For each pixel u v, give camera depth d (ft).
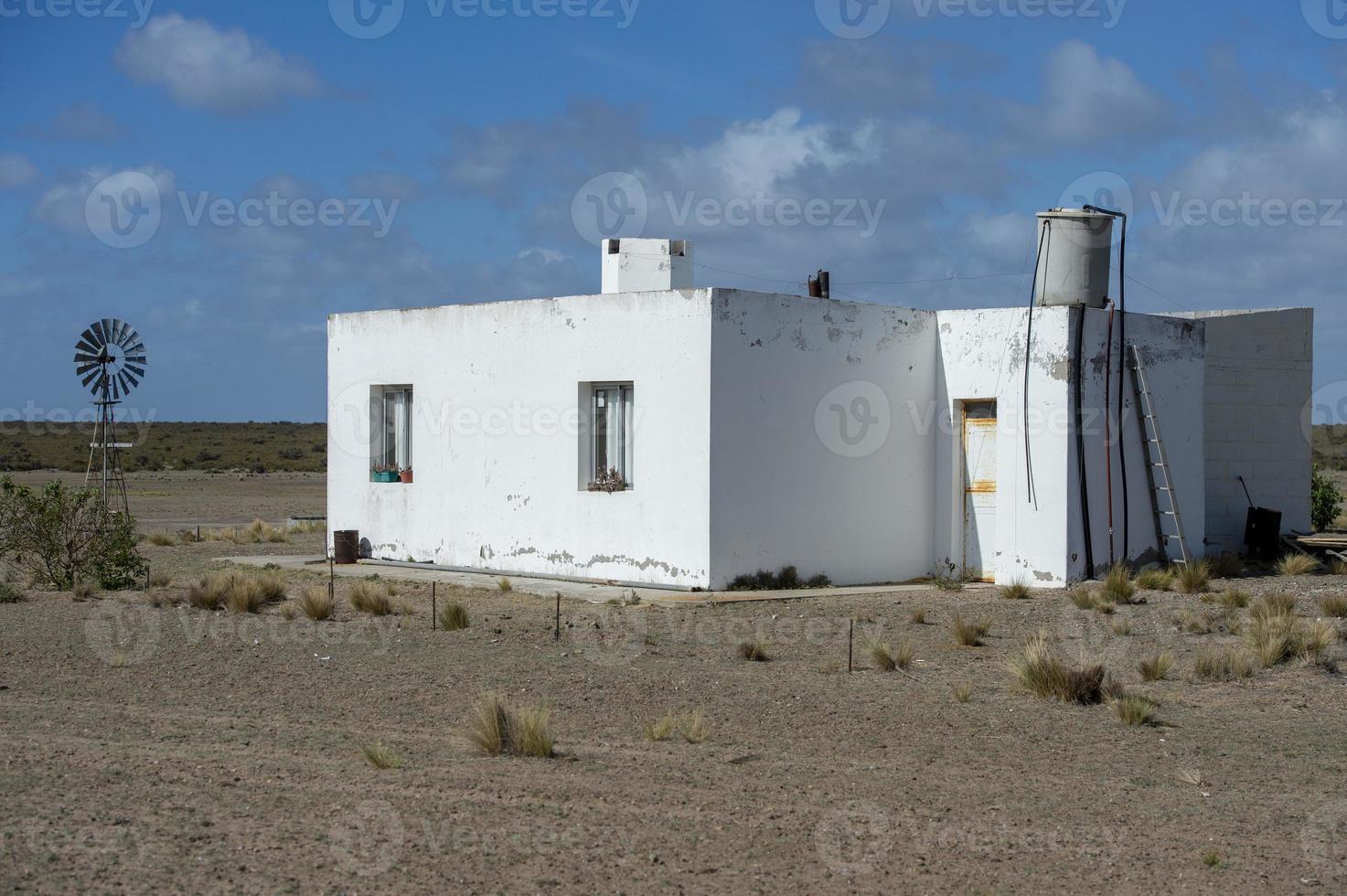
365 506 71.10
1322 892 20.20
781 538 58.65
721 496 56.34
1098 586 57.72
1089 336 60.08
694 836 22.39
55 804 23.66
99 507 61.62
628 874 20.38
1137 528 62.69
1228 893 20.11
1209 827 23.66
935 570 64.64
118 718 31.73
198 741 29.14
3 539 60.54
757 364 57.62
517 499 63.82
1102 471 60.75
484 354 65.16
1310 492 73.15
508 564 64.23
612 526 59.82
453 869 20.43
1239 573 64.54
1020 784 26.50
